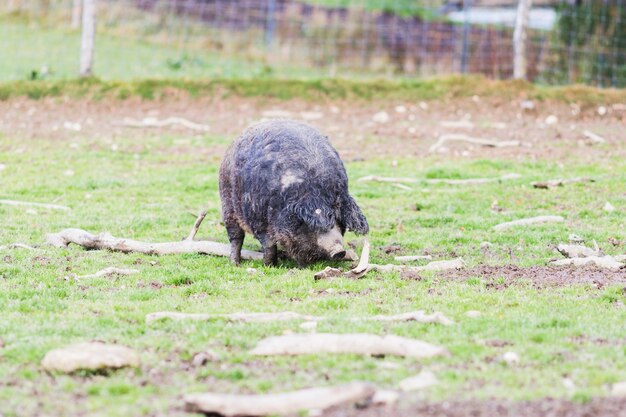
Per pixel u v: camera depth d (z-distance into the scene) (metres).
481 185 34.69
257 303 19.98
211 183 34.81
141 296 20.61
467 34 58.97
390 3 76.44
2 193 33.00
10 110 46.12
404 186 34.56
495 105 47.66
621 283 21.59
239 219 23.50
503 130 44.16
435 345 16.41
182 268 23.50
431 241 26.97
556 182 34.00
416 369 15.51
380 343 16.28
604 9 57.06
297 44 64.69
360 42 65.38
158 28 66.31
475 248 25.95
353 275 22.16
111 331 17.72
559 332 17.47
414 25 69.69
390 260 24.69
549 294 20.69
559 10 58.00
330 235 22.11
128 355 15.84
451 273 23.05
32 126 43.75
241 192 23.05
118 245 25.38
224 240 27.23
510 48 64.25
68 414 13.78
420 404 13.66
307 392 13.79
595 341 17.00
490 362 15.80
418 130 44.22
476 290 21.16
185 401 13.70
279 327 17.86
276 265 23.55
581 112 46.88
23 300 20.17
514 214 30.22
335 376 15.14
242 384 14.91
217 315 18.50
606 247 25.88
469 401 13.75
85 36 49.03
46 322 18.25
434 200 32.44
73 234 25.89
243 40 65.19
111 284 21.83
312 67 61.53
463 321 18.28
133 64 56.81
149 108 47.12
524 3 50.03
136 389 14.72
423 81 49.78
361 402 13.73
